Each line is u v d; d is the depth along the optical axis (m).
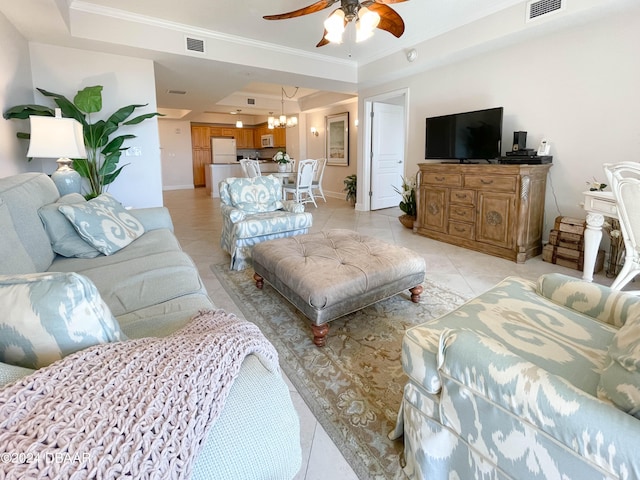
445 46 4.12
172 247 2.24
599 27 3.13
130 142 4.39
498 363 0.87
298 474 1.20
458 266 3.34
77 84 3.92
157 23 3.87
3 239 1.31
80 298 0.71
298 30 4.17
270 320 2.30
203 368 0.70
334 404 1.54
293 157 9.97
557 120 3.51
